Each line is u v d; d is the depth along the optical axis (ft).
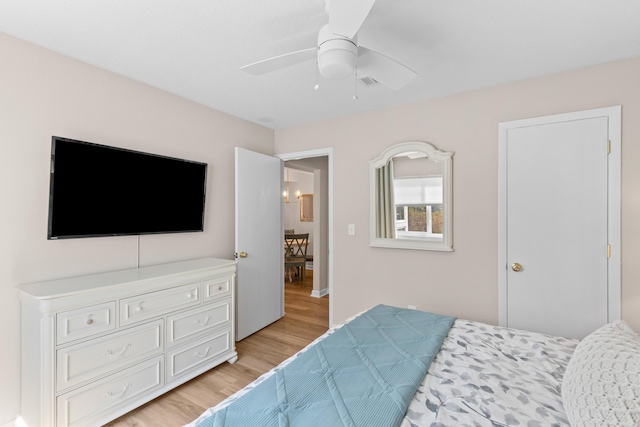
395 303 9.70
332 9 3.61
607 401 2.72
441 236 8.92
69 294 5.43
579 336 7.19
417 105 9.32
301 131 11.78
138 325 6.46
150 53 6.57
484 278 8.34
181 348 7.30
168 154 8.64
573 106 7.25
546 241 7.55
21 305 5.91
